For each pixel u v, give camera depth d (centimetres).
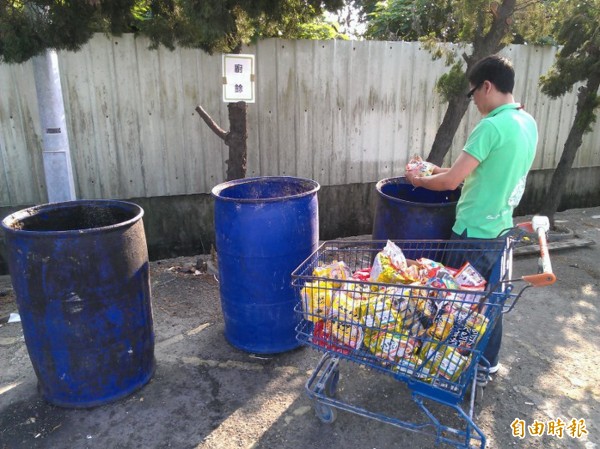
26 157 467
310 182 351
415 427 241
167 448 253
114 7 368
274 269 312
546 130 644
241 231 305
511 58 595
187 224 529
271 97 519
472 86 281
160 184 509
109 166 489
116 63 466
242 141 432
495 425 267
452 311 229
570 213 680
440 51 490
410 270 249
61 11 329
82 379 276
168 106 491
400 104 571
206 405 285
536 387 299
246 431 264
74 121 468
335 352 251
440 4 485
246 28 398
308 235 321
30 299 260
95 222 321
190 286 448
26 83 450
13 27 325
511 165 266
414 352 238
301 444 254
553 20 497
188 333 365
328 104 542
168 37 407
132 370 291
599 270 479
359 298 244
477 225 281
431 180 279
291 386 303
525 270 484
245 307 324
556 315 392
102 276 262
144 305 292
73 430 266
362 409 255
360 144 568
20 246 254
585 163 684
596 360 328
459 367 230
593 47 495
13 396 296
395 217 329
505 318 387
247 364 326
